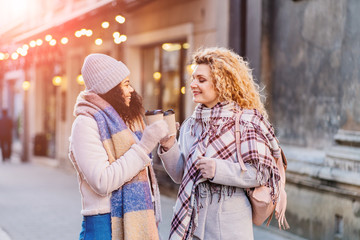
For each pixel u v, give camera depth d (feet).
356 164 15.46
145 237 7.61
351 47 16.11
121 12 24.06
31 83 51.31
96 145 7.52
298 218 17.94
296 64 18.95
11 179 36.22
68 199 27.17
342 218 15.78
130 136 7.76
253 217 8.33
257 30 20.36
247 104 8.41
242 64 8.67
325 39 17.42
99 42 26.12
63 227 20.10
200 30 24.73
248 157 7.78
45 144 50.78
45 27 29.27
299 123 18.74
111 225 7.64
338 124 16.71
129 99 8.36
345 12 16.42
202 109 8.54
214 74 8.26
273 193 7.80
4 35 39.11
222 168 7.74
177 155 8.73
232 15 21.97
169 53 28.66
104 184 7.36
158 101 29.76
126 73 8.14
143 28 30.09
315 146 17.83
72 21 26.13
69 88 41.96
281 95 19.83
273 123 20.22
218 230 7.93
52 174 39.88
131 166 7.51
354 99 15.96
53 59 33.14
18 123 60.08
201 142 8.23
